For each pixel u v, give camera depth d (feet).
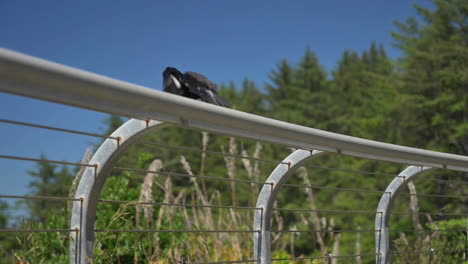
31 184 91.56
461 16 77.00
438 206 66.74
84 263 7.35
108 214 22.30
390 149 10.32
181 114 6.74
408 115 77.36
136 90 6.07
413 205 22.39
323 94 110.32
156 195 23.45
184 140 93.61
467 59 74.54
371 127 81.41
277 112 111.45
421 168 12.15
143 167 26.68
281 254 21.86
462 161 12.32
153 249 19.44
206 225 21.26
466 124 68.80
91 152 15.72
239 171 75.15
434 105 74.79
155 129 7.26
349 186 80.38
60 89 5.46
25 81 5.19
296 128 8.38
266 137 8.18
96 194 7.47
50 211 19.35
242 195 69.46
